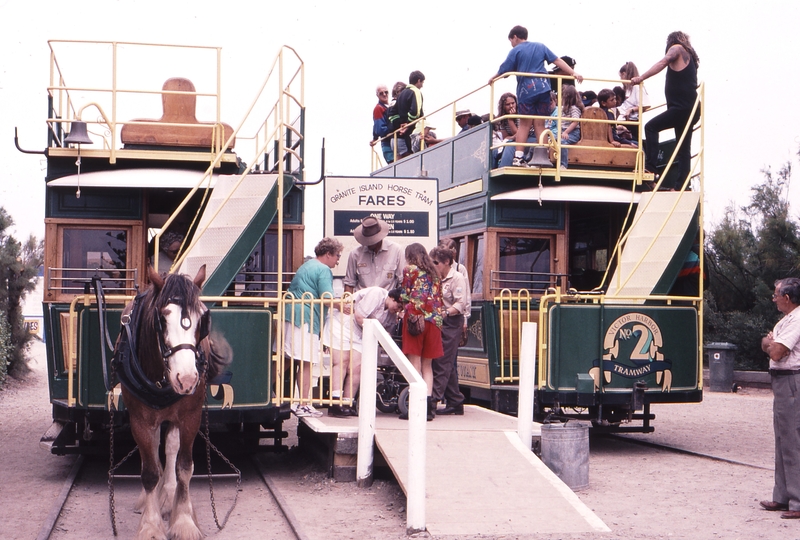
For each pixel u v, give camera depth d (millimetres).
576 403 10141
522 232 11336
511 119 12281
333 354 9047
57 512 6785
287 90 9977
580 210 12102
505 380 10859
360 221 11469
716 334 21516
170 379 5418
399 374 9906
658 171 11898
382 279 10211
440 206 13070
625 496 7797
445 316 9414
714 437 11914
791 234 19328
